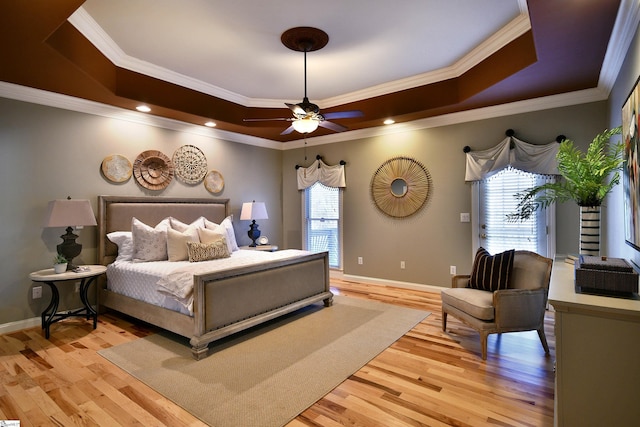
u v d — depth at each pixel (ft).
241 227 18.92
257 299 10.94
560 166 8.70
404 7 8.94
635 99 6.56
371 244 18.02
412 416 6.57
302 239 20.57
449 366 8.63
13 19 7.30
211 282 9.56
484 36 10.61
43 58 9.11
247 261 11.60
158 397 7.28
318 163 19.61
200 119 15.31
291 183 21.03
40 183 11.84
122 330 11.34
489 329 8.98
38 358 9.18
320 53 11.57
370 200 17.97
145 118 14.57
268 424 6.37
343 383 7.84
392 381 7.91
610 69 9.72
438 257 15.89
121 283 12.25
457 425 6.29
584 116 12.35
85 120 12.94
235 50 11.33
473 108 14.07
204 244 13.12
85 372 8.38
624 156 7.87
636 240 6.67
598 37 8.25
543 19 7.50
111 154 13.67
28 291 11.61
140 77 12.62
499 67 11.04
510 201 14.02
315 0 8.59
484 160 14.30
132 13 9.11
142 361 8.98
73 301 12.80
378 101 15.29
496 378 8.01
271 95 16.06
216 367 8.63
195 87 14.38
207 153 17.19
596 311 5.03
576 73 10.50
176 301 10.00
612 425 5.07
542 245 13.35
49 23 7.48
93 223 11.41
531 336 10.67
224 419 6.51
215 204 17.28
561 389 5.32
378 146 17.63
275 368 8.56
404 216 16.80
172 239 12.91
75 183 12.68
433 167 15.90
